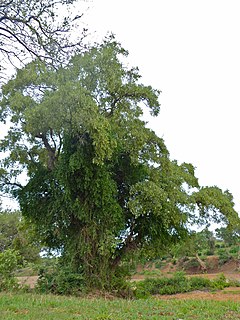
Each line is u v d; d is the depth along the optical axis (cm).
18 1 1062
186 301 1193
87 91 1653
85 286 1688
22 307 999
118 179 1941
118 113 1875
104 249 1672
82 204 1738
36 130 1691
